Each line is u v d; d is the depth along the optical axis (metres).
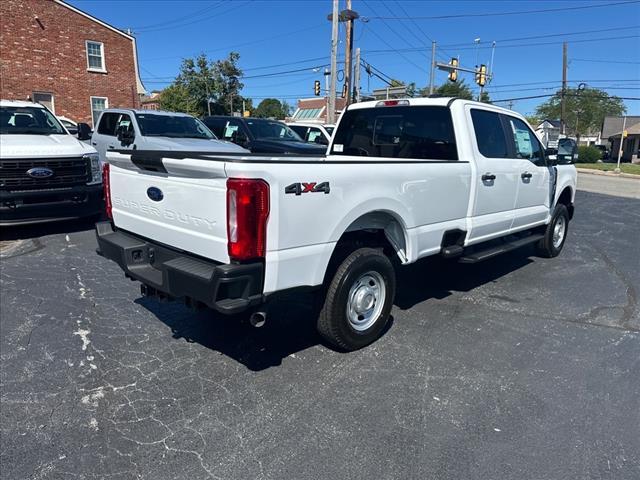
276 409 3.17
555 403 3.32
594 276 6.43
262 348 4.02
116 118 10.34
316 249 3.39
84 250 6.81
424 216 4.36
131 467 2.61
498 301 5.32
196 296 3.14
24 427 2.93
